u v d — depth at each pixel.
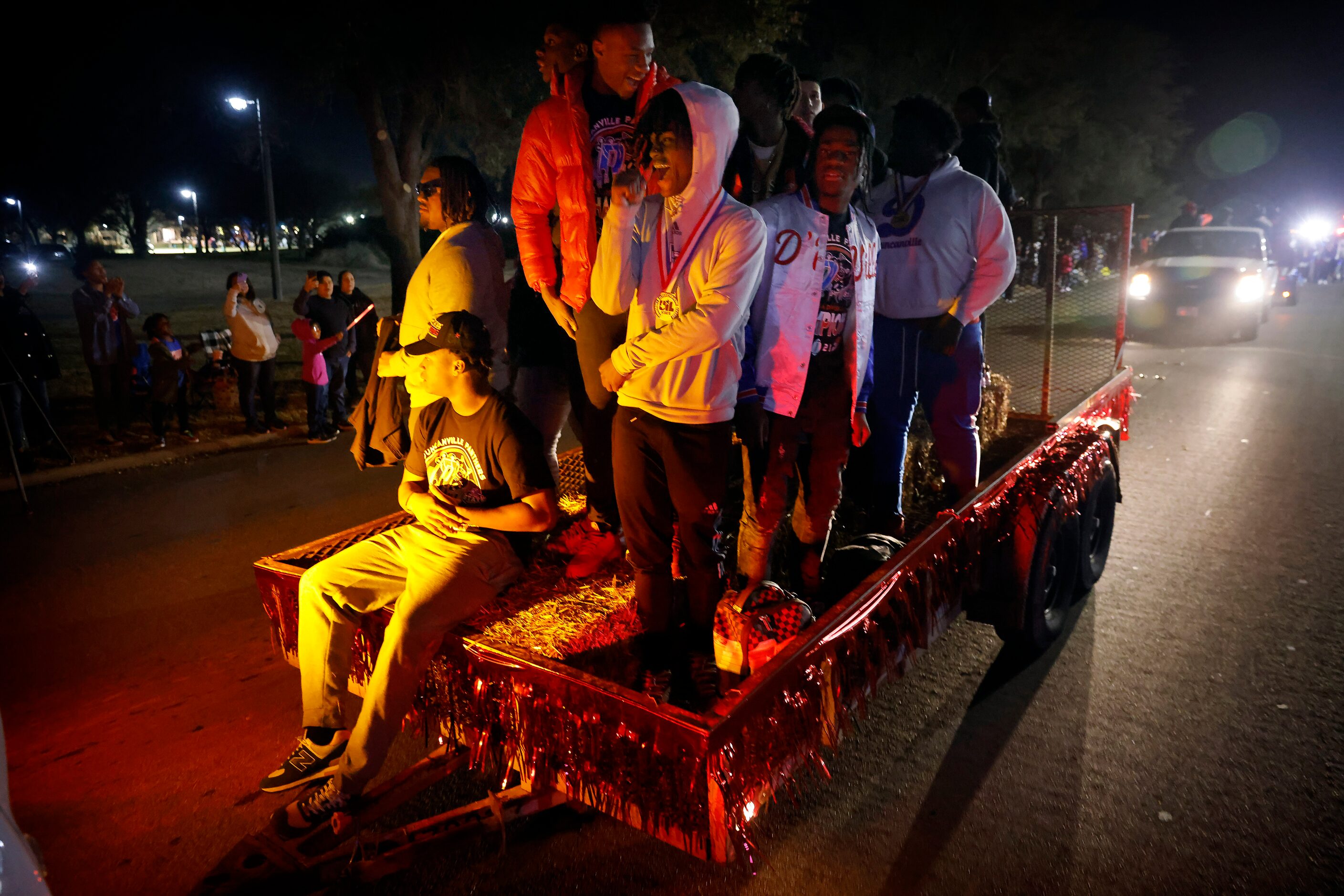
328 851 2.58
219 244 74.81
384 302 21.23
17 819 3.08
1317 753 3.32
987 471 4.78
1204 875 2.71
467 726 2.56
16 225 43.78
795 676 2.27
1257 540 5.62
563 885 2.69
